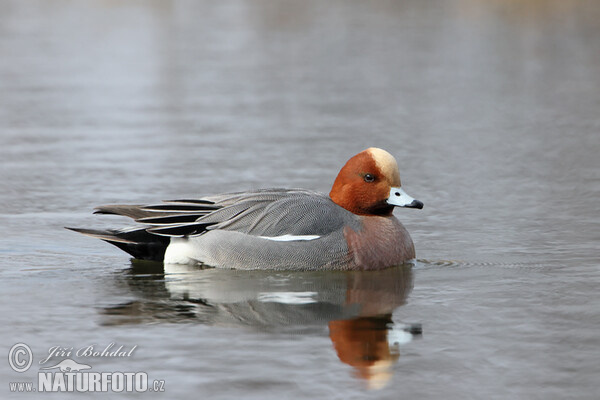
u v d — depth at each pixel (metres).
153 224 12.59
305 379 8.77
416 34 39.50
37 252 13.46
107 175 18.55
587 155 20.30
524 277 12.14
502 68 32.50
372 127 23.52
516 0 47.97
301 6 48.78
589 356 9.30
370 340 9.75
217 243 12.54
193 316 10.54
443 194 17.17
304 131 23.03
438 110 25.80
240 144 21.56
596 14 43.62
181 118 24.64
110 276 12.21
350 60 34.06
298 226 12.54
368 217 12.91
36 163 19.62
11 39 37.53
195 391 8.52
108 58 33.69
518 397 8.40
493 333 9.96
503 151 20.81
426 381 8.73
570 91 28.50
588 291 11.45
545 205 16.23
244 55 34.84
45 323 10.28
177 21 43.28
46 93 27.66
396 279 12.15
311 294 11.42
